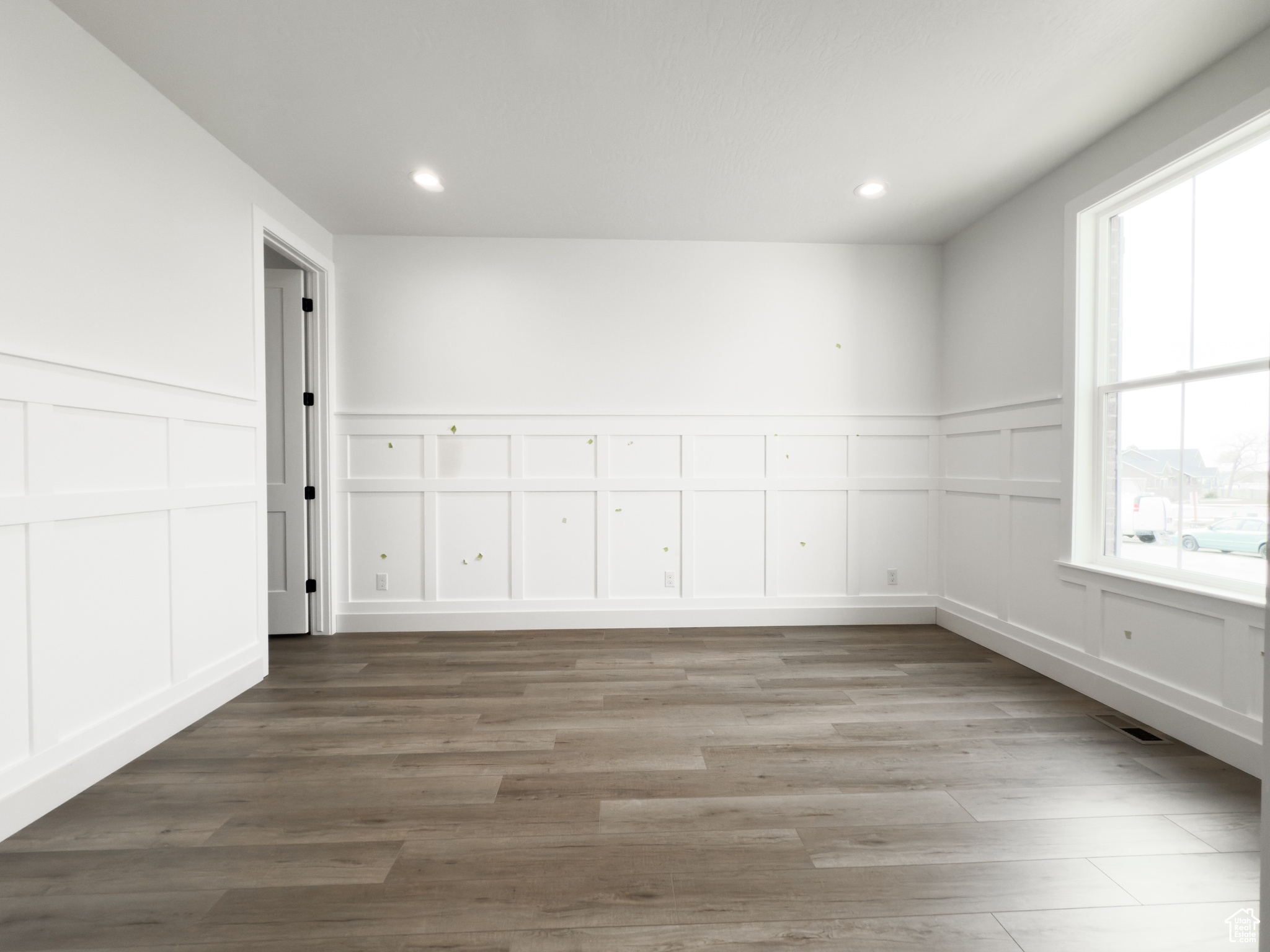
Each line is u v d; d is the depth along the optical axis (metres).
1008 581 3.33
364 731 2.38
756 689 2.83
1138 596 2.46
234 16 1.92
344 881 1.50
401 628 3.86
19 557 1.75
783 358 3.99
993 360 3.46
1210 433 2.23
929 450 4.02
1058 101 2.39
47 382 1.83
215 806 1.84
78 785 1.91
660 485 3.96
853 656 3.33
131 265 2.17
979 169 2.96
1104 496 2.76
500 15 1.93
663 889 1.48
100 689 2.02
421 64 2.17
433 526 3.88
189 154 2.49
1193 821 1.76
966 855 1.61
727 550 3.99
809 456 4.01
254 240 2.96
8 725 1.71
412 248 3.85
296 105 2.43
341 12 1.91
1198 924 1.36
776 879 1.52
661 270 3.94
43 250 1.83
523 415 3.90
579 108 2.46
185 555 2.44
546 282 3.91
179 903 1.42
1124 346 2.67
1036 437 3.11
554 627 3.91
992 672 3.08
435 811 1.81
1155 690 2.40
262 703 2.66
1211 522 2.23
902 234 3.83
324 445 3.76
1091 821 1.76
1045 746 2.24
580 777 2.02
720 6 1.89
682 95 2.37
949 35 2.01
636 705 2.64
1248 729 2.04
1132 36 2.00
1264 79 1.98
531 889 1.47
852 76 2.24
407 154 2.82
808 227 3.72
